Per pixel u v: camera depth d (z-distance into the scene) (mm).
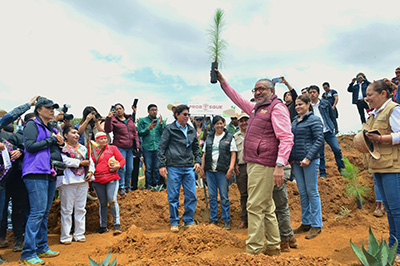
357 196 6090
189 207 5680
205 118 8242
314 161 4812
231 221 6301
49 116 4531
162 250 4039
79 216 5379
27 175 4180
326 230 4984
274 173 3172
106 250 4617
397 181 3291
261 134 3340
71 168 5227
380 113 3510
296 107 5121
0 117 4516
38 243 4453
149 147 7500
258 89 3451
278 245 3549
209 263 3031
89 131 6965
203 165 6234
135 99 7809
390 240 3557
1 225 5023
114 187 5883
